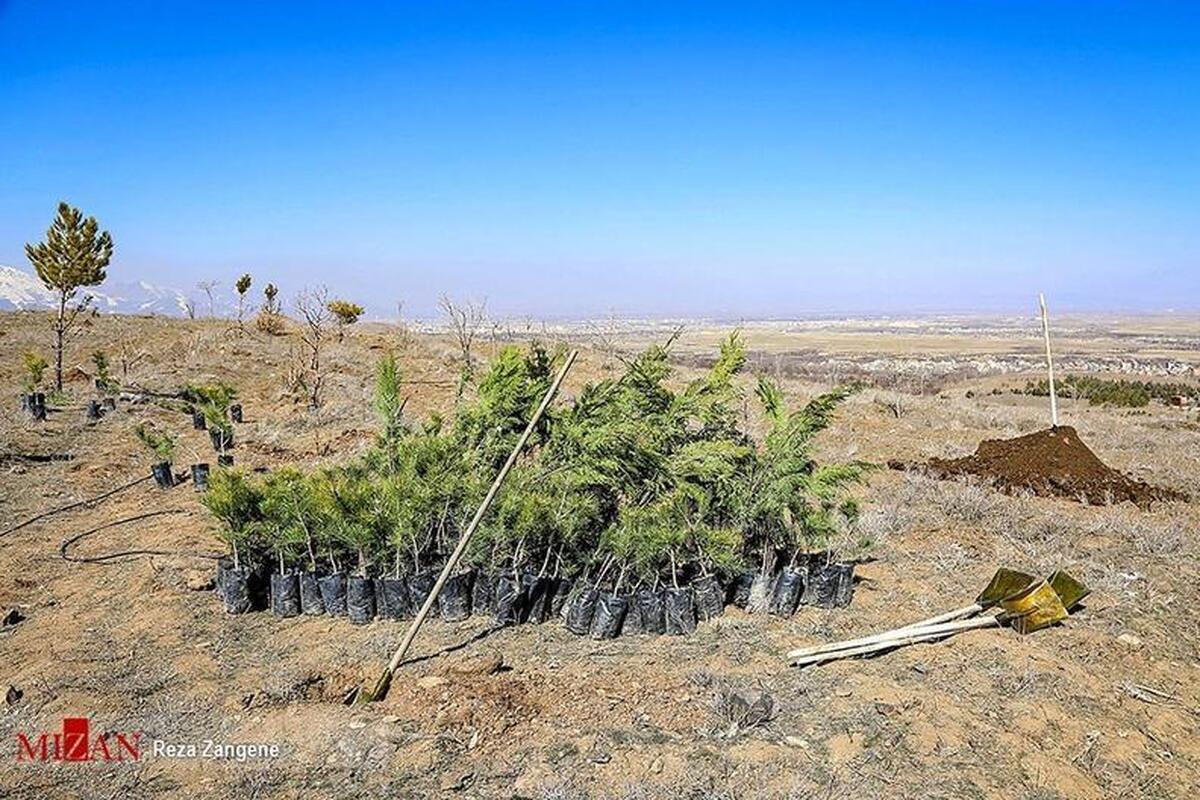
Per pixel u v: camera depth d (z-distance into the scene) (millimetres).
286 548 7133
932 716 5477
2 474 11727
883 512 10219
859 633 6871
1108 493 11836
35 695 5617
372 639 6562
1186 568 8820
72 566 8258
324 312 27016
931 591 7871
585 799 4520
